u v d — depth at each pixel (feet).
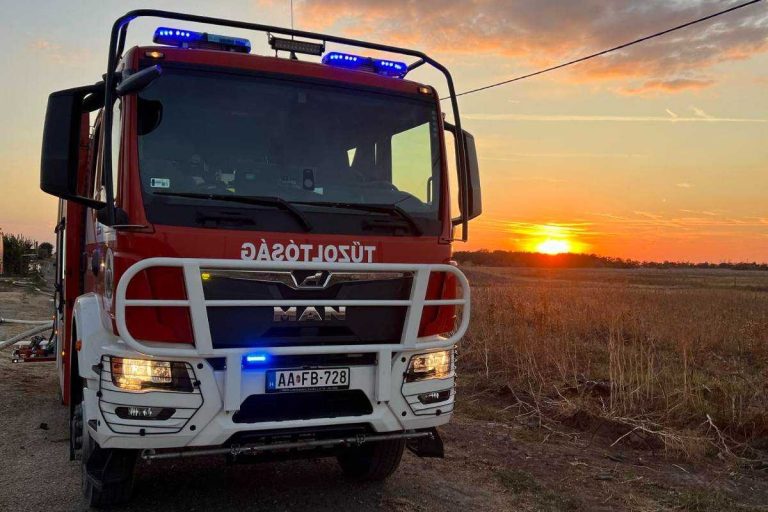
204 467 19.19
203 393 13.26
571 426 24.86
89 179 19.34
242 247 13.87
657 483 18.86
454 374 16.19
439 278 16.12
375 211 15.40
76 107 13.99
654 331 45.37
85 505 15.99
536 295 72.23
